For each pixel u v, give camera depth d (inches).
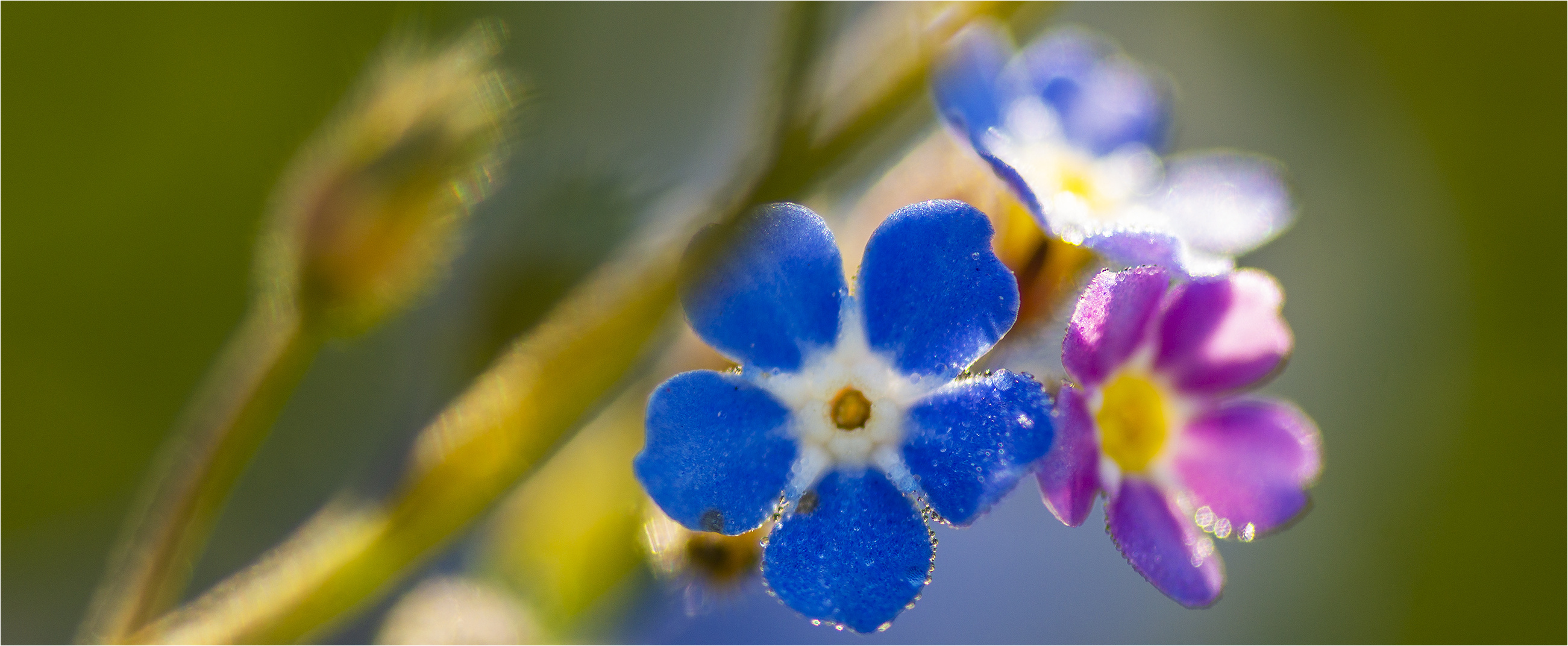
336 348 2.7
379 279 2.7
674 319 2.6
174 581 2.7
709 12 4.5
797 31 2.5
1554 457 5.7
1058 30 3.3
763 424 2.5
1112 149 3.1
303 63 5.2
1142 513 2.6
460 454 2.5
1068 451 2.5
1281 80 5.6
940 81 2.7
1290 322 5.6
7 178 5.0
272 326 2.7
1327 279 5.6
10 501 4.6
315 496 3.9
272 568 2.6
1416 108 5.9
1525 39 5.9
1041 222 2.5
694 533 2.6
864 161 2.7
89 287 5.0
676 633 2.9
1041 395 2.4
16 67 5.1
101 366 4.9
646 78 4.4
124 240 5.0
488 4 4.7
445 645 2.8
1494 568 5.5
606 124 4.2
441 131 2.7
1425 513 5.5
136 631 2.6
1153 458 2.6
